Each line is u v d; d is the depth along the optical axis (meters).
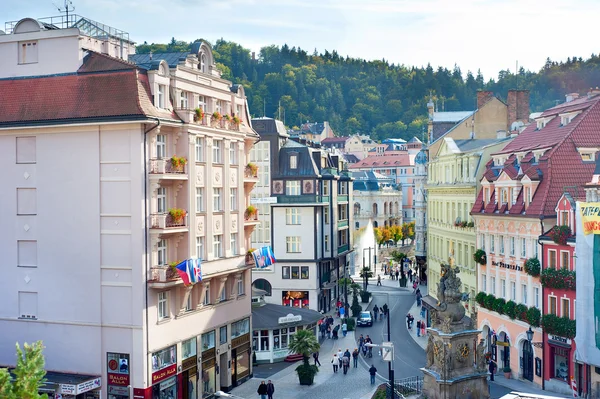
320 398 54.44
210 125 54.91
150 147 48.81
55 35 51.16
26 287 50.81
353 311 89.25
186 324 52.84
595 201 51.84
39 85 51.06
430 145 95.94
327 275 93.44
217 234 56.25
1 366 51.28
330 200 93.06
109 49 55.19
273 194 89.44
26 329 50.81
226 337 58.69
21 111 50.53
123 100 48.28
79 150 49.25
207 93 56.34
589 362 49.91
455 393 40.38
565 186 56.59
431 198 91.88
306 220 88.69
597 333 49.75
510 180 62.50
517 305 59.81
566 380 53.66
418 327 79.00
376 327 84.25
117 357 48.62
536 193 58.91
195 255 52.69
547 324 54.44
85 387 47.41
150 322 48.56
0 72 52.81
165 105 50.81
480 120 96.06
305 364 59.19
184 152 51.81
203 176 54.06
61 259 49.88
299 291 89.00
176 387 51.69
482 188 69.88
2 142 51.09
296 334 59.34
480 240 69.38
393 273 137.25
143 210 47.97
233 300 59.75
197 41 56.94
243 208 60.69
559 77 173.62
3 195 51.22
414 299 104.75
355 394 55.12
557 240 54.06
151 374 48.56
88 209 49.09
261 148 89.88
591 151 59.09
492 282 66.50
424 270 118.62
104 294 48.81
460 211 79.19
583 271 50.31
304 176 88.69
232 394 57.03
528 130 69.88
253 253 61.12
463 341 40.97
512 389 55.66
